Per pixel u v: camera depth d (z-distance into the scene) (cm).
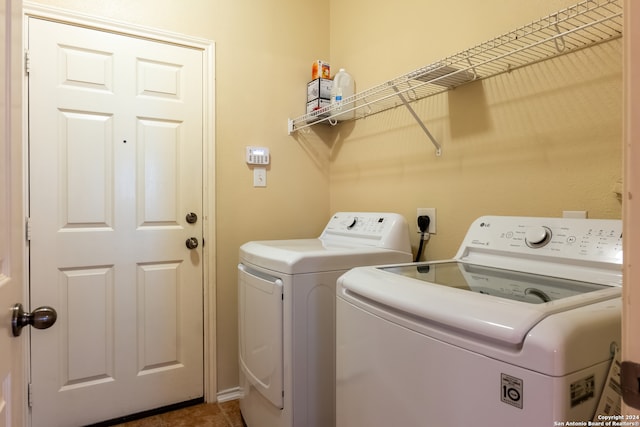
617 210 113
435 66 141
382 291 91
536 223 119
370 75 212
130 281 188
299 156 235
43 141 168
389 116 199
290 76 231
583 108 121
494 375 65
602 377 64
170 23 195
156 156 193
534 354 60
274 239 226
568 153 125
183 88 199
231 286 212
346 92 216
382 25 202
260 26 221
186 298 201
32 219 166
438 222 171
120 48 184
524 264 115
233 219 213
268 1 224
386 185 201
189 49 200
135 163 188
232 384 212
